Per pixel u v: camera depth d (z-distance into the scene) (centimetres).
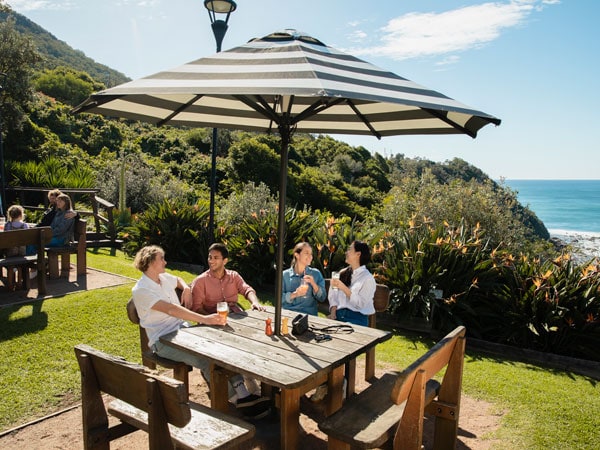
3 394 378
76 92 4222
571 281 578
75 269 776
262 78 247
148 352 375
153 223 981
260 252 798
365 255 454
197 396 403
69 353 458
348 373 399
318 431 356
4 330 490
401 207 977
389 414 284
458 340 308
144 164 1723
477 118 328
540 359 530
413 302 617
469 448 336
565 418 381
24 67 2172
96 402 264
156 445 228
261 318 396
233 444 246
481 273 621
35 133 2192
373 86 261
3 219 927
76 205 1386
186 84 242
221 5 722
